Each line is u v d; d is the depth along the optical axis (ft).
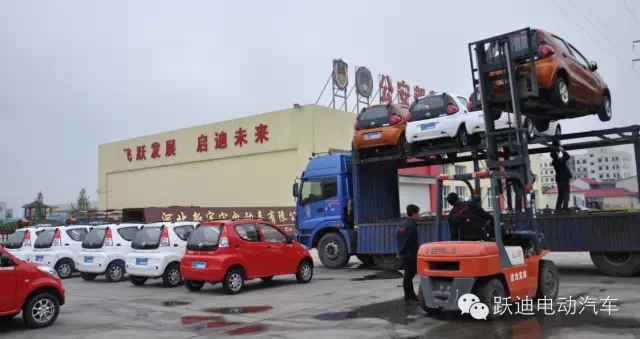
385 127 47.29
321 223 53.01
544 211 43.37
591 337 21.74
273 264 40.73
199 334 25.34
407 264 31.78
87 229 55.62
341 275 47.57
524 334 22.81
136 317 30.27
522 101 35.22
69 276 53.93
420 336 23.32
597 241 38.73
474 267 24.80
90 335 25.85
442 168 93.35
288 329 25.68
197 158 109.40
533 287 27.68
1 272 26.50
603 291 32.76
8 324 28.76
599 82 42.04
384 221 50.55
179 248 44.14
